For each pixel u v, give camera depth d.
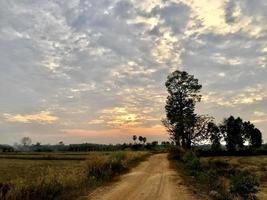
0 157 85.75
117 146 123.88
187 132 68.69
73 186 17.86
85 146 153.62
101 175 24.38
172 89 70.94
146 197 16.34
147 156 62.81
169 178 25.41
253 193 18.64
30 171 34.62
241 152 94.75
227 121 125.06
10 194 13.75
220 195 16.81
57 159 75.19
